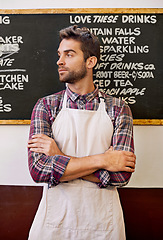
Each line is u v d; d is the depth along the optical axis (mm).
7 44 1509
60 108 1163
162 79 1506
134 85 1509
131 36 1495
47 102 1167
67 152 1131
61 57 1113
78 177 1068
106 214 1122
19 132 1546
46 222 1126
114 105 1167
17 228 1552
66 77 1111
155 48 1498
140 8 1482
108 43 1499
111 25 1491
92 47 1132
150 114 1513
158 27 1491
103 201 1126
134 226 1554
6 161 1551
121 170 1067
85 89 1163
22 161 1551
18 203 1556
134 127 1540
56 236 1116
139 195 1551
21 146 1549
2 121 1521
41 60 1512
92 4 1508
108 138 1141
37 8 1514
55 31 1502
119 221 1136
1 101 1522
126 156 1084
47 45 1507
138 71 1506
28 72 1516
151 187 1546
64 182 1121
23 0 1513
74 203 1105
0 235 1556
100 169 1074
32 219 1550
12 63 1514
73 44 1102
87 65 1134
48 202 1134
